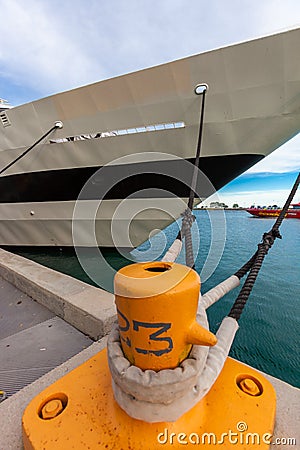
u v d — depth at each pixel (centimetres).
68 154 539
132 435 94
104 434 97
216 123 426
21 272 339
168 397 86
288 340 392
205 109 418
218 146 448
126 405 93
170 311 82
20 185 637
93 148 513
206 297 125
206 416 100
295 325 427
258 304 487
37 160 573
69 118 497
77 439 96
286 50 347
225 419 99
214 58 375
